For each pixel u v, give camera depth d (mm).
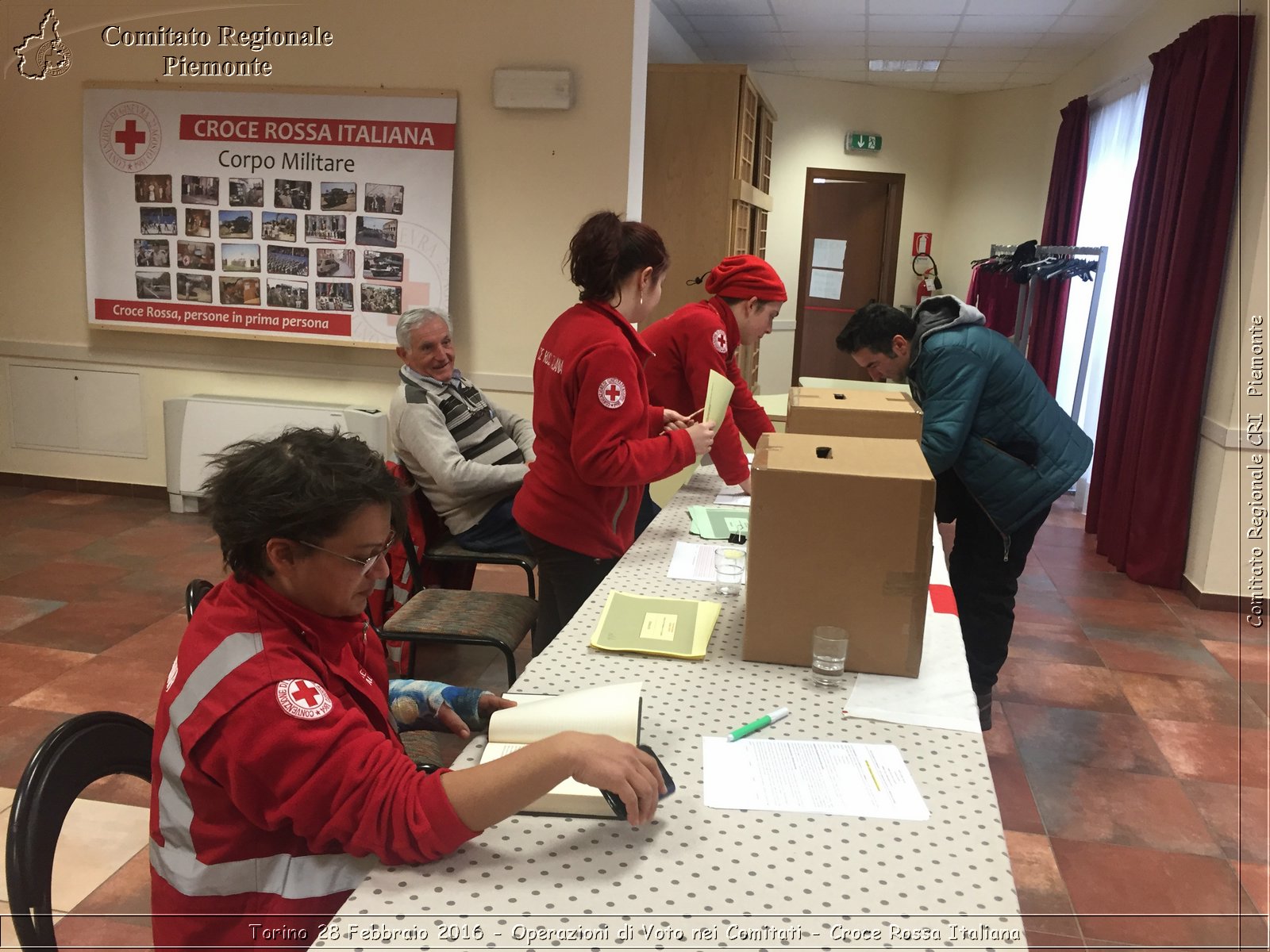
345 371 4555
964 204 7871
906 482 1335
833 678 1369
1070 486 2549
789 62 6918
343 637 1048
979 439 2535
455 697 1328
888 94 7641
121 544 4195
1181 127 3848
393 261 4336
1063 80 6855
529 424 3404
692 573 1848
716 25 5945
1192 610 3789
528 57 4090
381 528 992
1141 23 5117
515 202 4234
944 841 999
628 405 1802
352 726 957
